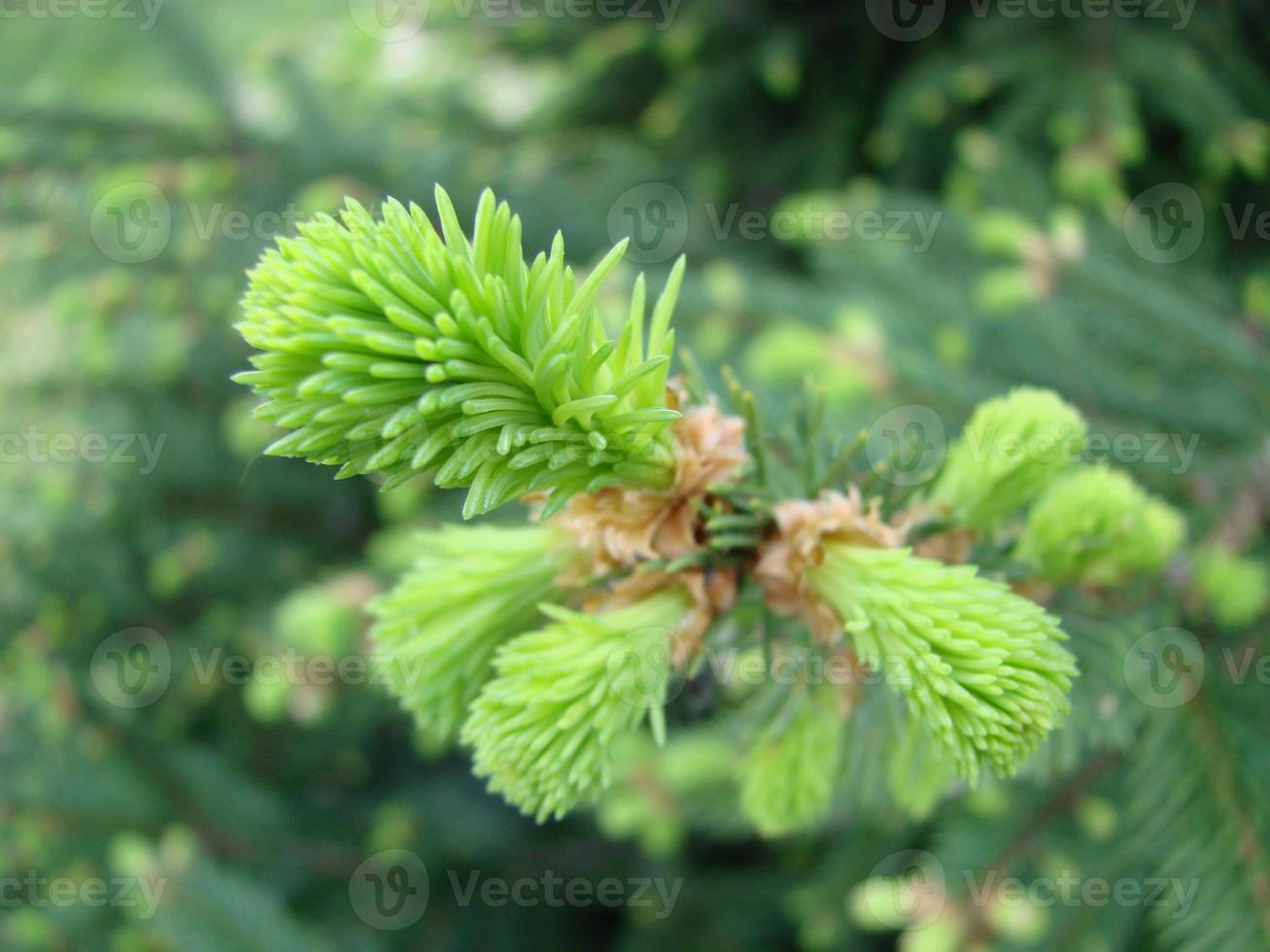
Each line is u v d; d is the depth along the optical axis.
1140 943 0.23
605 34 0.39
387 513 0.31
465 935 0.36
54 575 0.39
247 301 0.09
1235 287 0.31
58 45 0.51
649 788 0.23
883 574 0.11
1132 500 0.12
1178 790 0.15
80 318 0.34
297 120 0.36
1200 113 0.29
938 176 0.37
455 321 0.09
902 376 0.20
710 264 0.36
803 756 0.12
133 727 0.34
